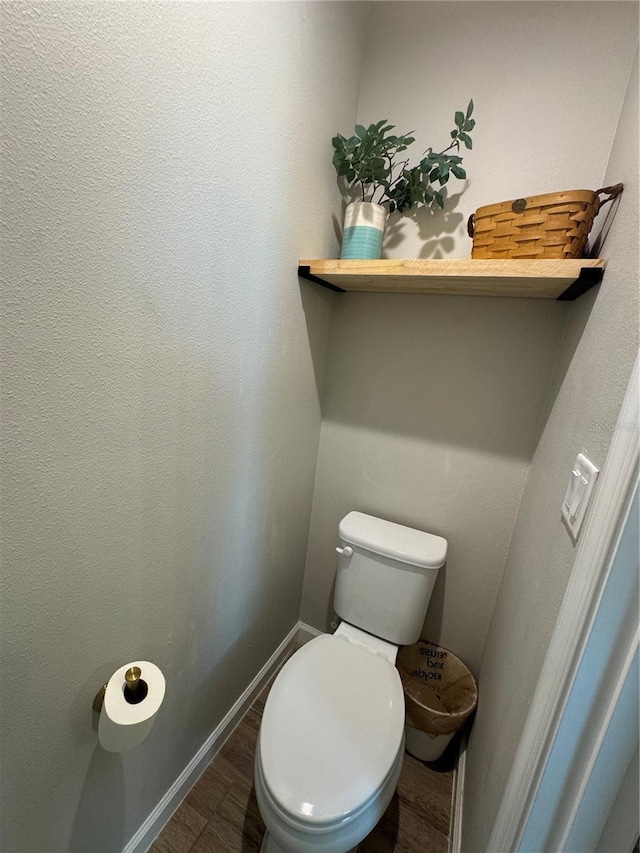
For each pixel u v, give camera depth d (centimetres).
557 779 54
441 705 137
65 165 49
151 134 59
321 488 153
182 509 85
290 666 108
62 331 53
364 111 122
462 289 108
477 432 124
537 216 87
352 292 133
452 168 103
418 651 143
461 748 129
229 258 81
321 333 131
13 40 41
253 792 116
